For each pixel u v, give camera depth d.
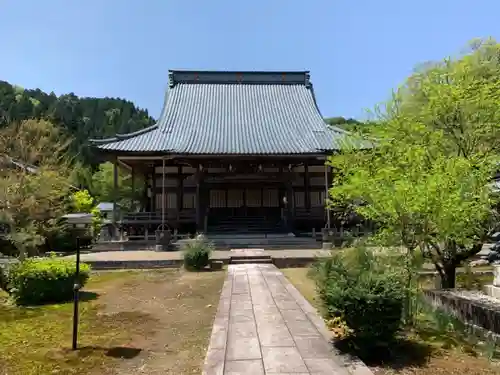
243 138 30.00
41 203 15.60
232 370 5.39
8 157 14.33
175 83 37.62
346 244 9.93
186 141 29.20
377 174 8.70
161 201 31.81
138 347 6.79
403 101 10.45
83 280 11.43
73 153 53.06
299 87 37.75
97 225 29.53
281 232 28.14
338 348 6.27
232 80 37.88
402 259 7.82
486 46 10.42
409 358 5.97
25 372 5.70
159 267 17.61
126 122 83.19
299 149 27.70
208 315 8.94
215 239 25.92
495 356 6.04
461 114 9.37
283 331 7.23
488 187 8.59
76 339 6.81
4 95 76.88
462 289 9.52
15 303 10.42
